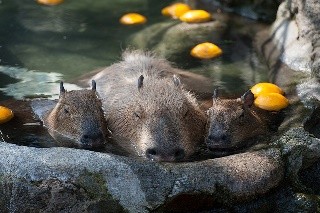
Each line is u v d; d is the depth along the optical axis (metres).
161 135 12.95
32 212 11.26
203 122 14.71
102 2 22.11
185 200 11.37
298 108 15.09
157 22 20.56
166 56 18.33
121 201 11.21
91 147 14.02
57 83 16.88
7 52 18.45
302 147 12.48
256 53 18.62
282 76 16.94
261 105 15.23
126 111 14.61
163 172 11.41
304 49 17.34
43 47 18.84
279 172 12.00
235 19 20.77
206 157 13.45
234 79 17.05
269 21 20.48
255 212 11.73
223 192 11.50
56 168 11.24
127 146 14.03
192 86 16.48
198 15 20.47
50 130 14.68
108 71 17.05
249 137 14.10
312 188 12.70
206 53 18.22
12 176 11.24
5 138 14.21
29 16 20.86
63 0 22.16
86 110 14.42
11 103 15.78
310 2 17.48
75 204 11.21
